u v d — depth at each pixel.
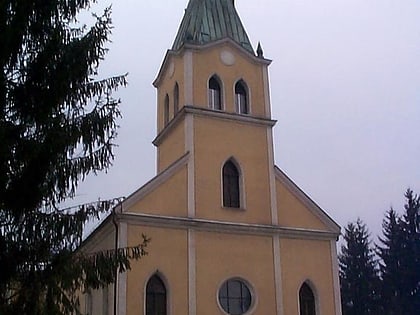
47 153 16.52
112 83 18.53
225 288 29.05
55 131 16.81
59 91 17.34
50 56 17.41
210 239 29.38
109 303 26.91
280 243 30.69
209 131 31.58
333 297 30.75
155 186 29.20
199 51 32.94
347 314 65.31
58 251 16.86
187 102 31.66
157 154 34.75
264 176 31.88
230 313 28.67
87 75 17.94
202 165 30.73
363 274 66.31
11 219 16.53
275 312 29.39
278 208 31.44
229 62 33.41
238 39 34.81
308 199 32.16
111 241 28.36
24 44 17.38
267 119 32.88
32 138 16.75
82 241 17.73
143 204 28.66
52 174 17.02
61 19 18.09
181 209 29.38
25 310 15.89
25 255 16.41
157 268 27.81
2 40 16.55
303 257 30.92
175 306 27.61
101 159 17.83
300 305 30.23
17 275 16.31
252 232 30.31
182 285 28.06
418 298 62.62
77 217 17.14
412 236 65.12
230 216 30.31
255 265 29.81
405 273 63.62
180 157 30.47
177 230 28.88
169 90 34.38
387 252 65.75
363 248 67.94
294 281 30.30
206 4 35.47
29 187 16.33
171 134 33.06
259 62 34.09
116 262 17.50
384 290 64.31
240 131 32.28
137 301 26.91
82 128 17.48
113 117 18.09
